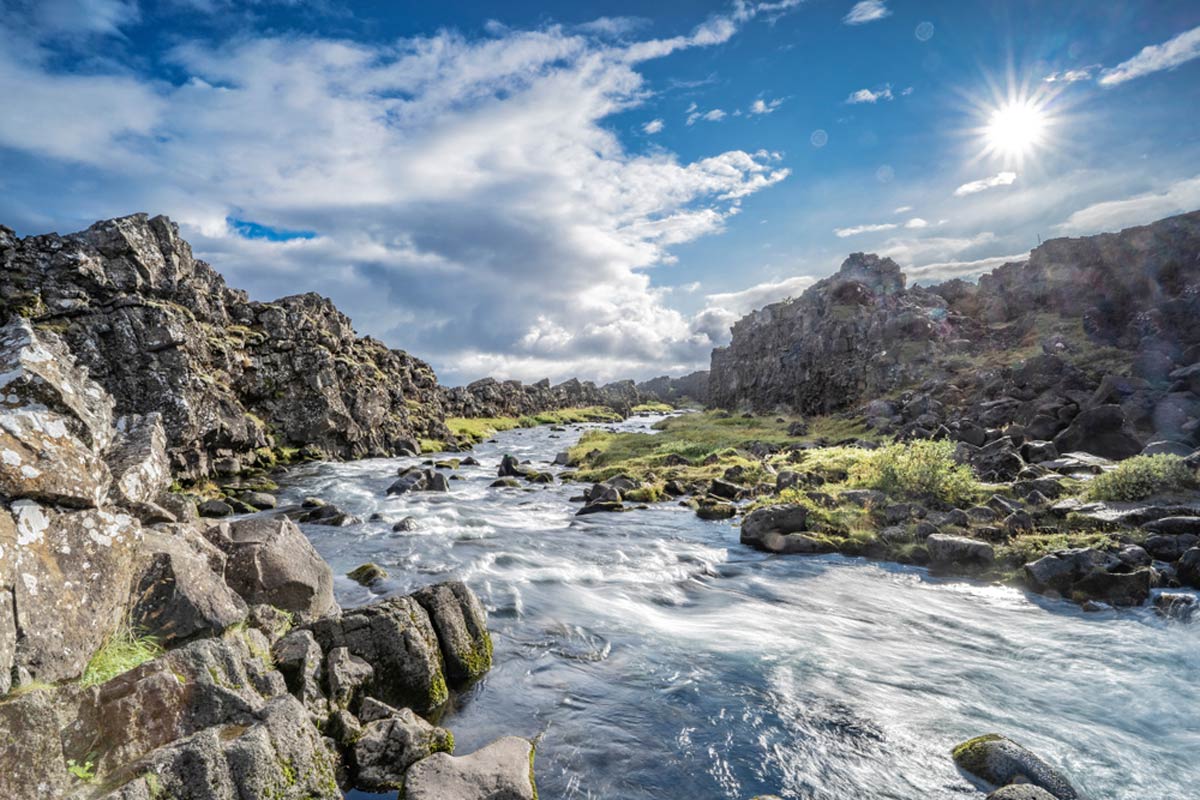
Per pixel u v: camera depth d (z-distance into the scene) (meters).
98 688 5.89
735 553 20.05
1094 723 9.55
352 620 9.43
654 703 9.97
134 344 32.22
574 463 49.75
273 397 46.28
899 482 23.66
